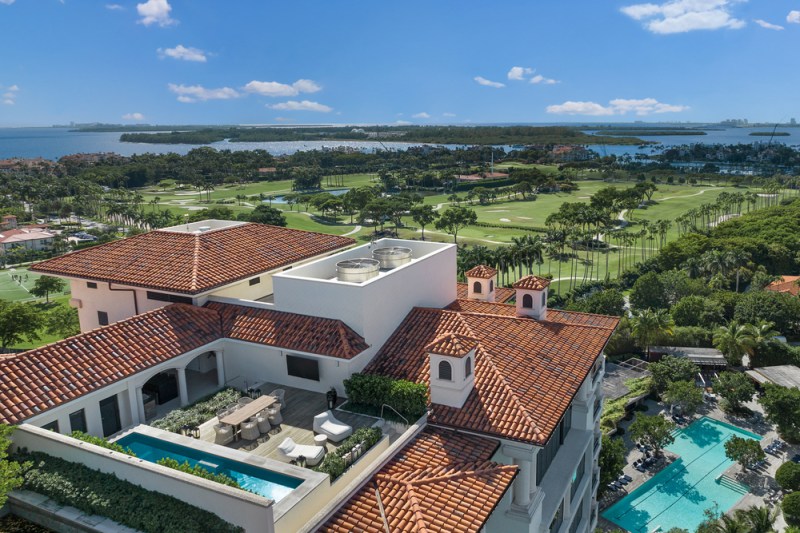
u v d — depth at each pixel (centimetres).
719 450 5838
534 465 2120
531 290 2947
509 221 18738
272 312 2723
